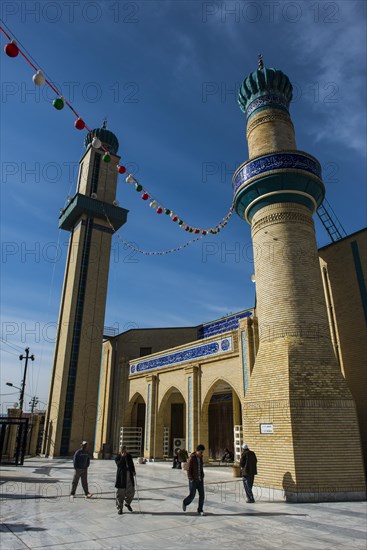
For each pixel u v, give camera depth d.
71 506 9.36
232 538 6.54
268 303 13.18
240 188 14.75
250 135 16.16
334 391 11.41
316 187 14.20
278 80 16.14
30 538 6.48
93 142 8.27
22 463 20.11
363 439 13.44
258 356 12.88
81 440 26.77
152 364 23.88
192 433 19.02
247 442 12.07
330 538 6.52
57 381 28.05
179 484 13.45
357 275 15.17
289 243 13.50
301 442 10.66
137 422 26.00
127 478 8.82
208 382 19.09
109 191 33.72
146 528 7.24
